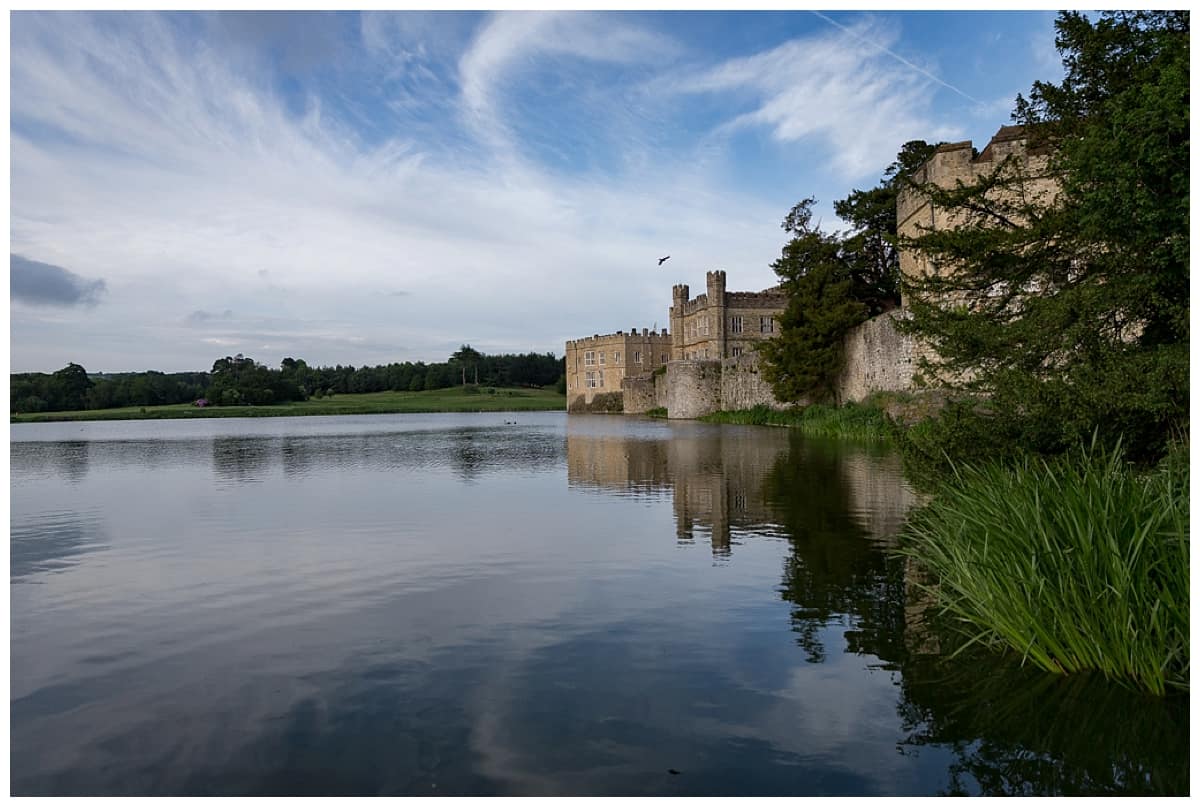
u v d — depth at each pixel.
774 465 23.09
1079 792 4.97
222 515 16.30
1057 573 7.02
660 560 11.19
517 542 12.77
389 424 71.88
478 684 6.78
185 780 5.24
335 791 5.07
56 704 6.49
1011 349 11.82
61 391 112.88
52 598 9.74
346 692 6.65
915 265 34.97
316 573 10.88
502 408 120.62
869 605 8.75
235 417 101.50
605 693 6.54
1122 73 13.17
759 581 9.88
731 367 61.34
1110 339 11.78
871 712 6.11
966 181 31.16
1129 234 10.77
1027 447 11.06
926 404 30.50
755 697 6.41
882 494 16.59
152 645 7.93
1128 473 8.44
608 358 94.38
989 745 5.56
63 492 20.84
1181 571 6.26
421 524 14.70
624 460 26.61
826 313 43.34
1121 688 6.35
